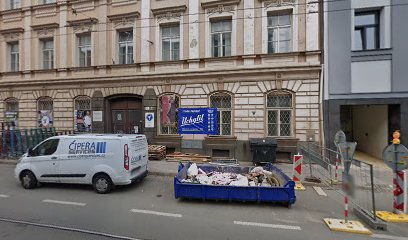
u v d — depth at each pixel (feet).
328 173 26.84
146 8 42.52
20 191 23.94
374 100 33.24
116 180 23.00
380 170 31.27
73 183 24.34
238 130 38.17
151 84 42.14
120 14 43.70
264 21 37.29
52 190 24.26
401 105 32.40
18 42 52.06
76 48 47.44
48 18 49.03
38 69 49.57
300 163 26.23
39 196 22.26
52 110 48.67
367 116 40.24
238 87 38.09
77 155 23.90
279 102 37.17
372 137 38.86
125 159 23.27
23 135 42.55
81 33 46.93
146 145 27.68
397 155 18.03
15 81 50.11
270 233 14.93
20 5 51.80
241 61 38.34
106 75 44.04
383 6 32.91
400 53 32.32
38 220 16.67
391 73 32.68
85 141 24.04
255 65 37.04
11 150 41.91
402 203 17.81
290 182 19.27
